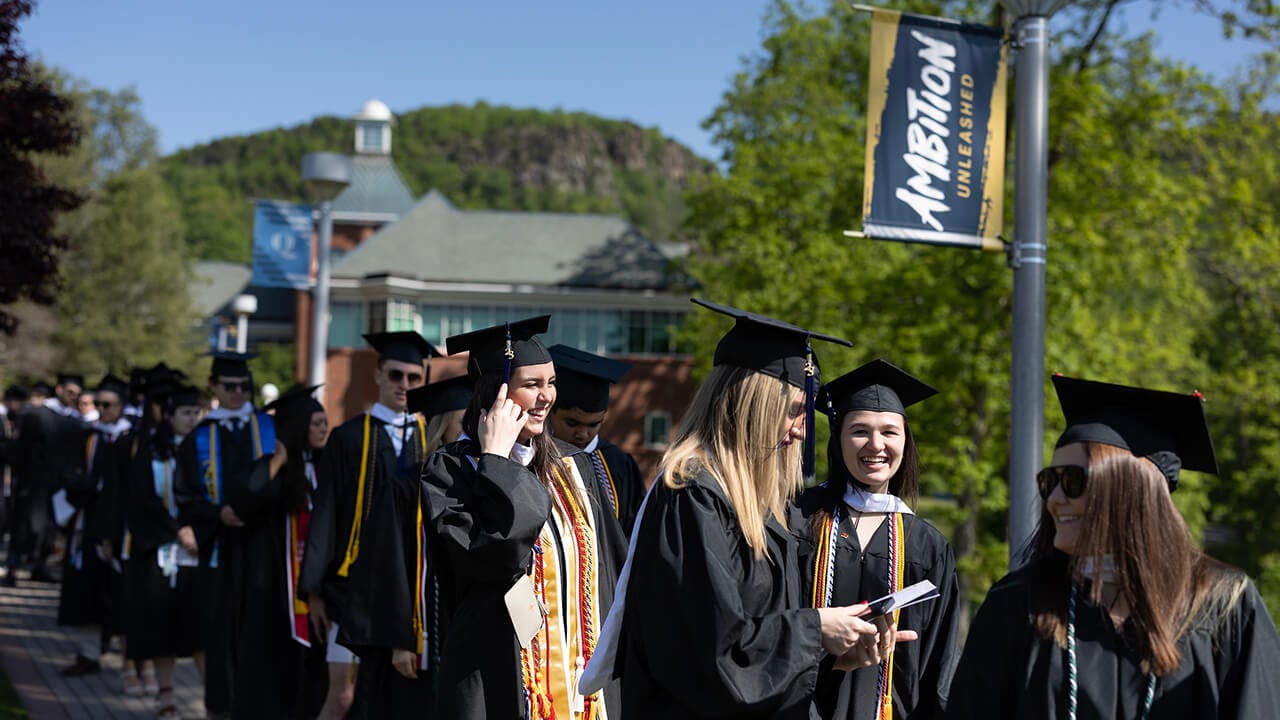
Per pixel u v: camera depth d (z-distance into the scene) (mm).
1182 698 2480
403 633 5316
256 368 56188
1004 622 2701
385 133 57625
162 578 7938
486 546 3725
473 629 3975
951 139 6328
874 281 21031
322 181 11453
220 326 53594
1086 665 2531
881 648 3215
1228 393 23984
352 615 5379
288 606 6910
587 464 4477
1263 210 22375
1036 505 6117
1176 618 2506
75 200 10773
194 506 7668
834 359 21031
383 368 6160
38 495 14594
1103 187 20109
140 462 8227
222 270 78188
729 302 24156
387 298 39406
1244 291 24125
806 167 22922
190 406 8578
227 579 7418
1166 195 20016
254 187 164375
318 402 7133
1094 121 19766
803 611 2973
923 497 25750
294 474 6938
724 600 2859
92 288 52750
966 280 20281
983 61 6402
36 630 11688
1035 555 2732
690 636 2891
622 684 3123
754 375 3172
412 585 5414
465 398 5562
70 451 14633
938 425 20750
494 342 4078
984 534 26438
